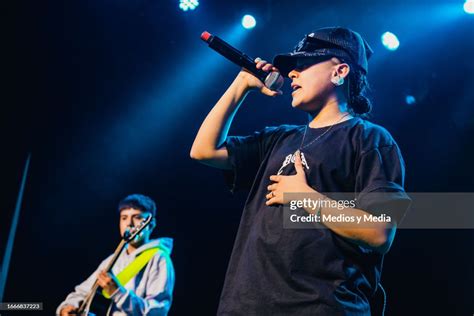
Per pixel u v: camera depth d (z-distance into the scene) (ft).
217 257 14.15
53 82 13.44
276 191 4.48
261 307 4.19
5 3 12.39
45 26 12.91
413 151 12.81
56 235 13.79
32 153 13.64
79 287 9.56
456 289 12.09
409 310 12.30
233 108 5.47
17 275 13.35
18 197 13.00
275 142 5.38
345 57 5.15
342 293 4.10
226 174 5.45
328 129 4.91
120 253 9.30
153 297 8.94
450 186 12.57
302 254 4.24
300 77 5.16
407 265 12.55
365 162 4.48
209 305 13.79
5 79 13.01
